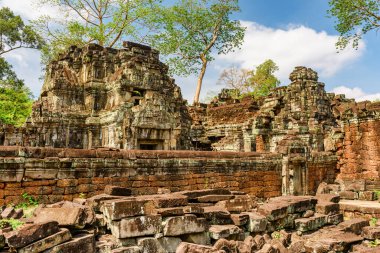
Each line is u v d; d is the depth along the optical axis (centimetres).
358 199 1641
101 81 1989
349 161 1958
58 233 579
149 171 1138
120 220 662
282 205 962
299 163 1661
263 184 1518
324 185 1712
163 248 693
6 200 859
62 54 2234
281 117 2461
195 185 1258
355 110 1970
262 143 2411
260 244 802
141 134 1770
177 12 3759
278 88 3662
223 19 3978
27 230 548
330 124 2950
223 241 716
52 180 934
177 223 717
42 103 1947
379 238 930
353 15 2477
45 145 1805
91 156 1011
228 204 920
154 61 2092
